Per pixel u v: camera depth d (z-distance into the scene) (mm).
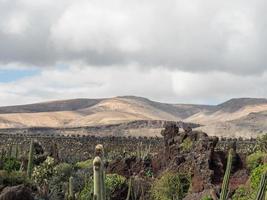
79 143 126062
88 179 44844
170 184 48125
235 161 51594
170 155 57156
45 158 55469
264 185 14594
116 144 124312
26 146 91812
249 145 95125
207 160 50219
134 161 60906
